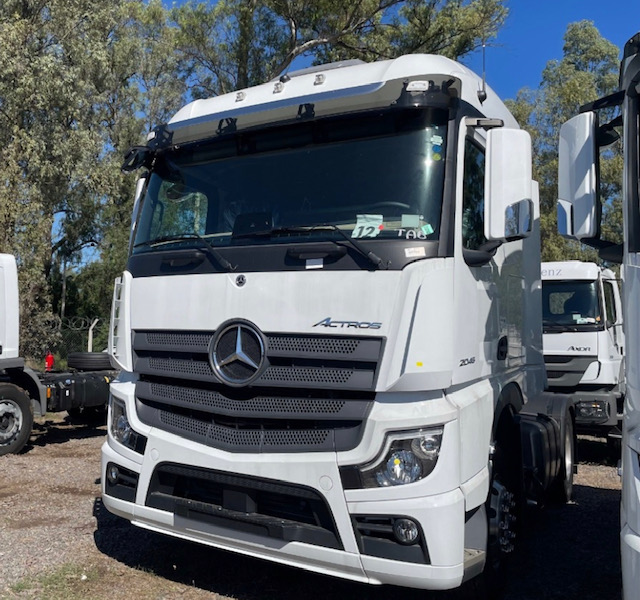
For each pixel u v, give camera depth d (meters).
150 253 4.47
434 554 3.32
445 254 3.59
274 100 4.25
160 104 31.70
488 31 20.95
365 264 3.59
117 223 29.41
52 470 7.82
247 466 3.72
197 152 4.56
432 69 3.92
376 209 3.76
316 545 3.55
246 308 3.88
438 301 3.51
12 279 8.80
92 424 11.21
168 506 4.06
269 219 4.04
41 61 20.88
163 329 4.25
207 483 3.97
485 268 4.21
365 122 3.96
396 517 3.38
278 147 4.21
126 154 4.88
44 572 4.47
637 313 2.90
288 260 3.81
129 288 4.52
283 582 4.45
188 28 25.05
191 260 4.19
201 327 4.05
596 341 8.87
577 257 24.89
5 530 5.43
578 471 8.32
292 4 21.67
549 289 9.35
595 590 4.46
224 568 4.67
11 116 20.92
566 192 3.32
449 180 3.71
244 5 22.73
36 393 9.16
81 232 29.70
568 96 29.20
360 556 3.44
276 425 3.74
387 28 22.02
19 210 16.64
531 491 5.25
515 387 4.89
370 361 3.51
